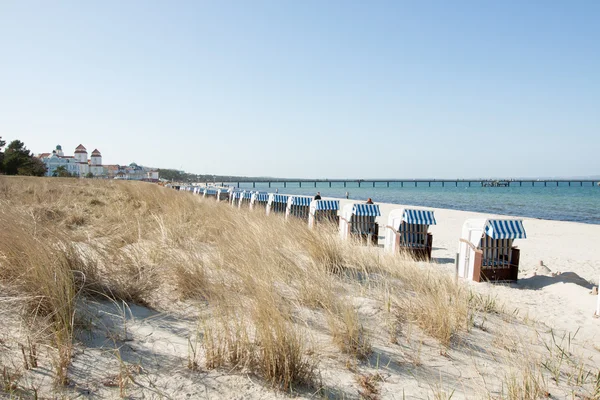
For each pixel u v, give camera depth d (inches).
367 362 137.6
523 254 500.4
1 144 2851.9
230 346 125.0
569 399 129.3
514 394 122.0
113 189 714.2
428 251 418.6
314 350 135.9
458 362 148.3
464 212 1205.1
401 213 417.4
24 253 147.5
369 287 215.9
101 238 232.8
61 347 110.9
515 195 2822.3
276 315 131.5
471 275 334.0
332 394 114.8
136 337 131.0
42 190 490.6
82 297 147.9
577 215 1285.7
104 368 109.9
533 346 177.0
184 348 128.7
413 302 197.3
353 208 470.0
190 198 567.2
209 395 106.3
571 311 252.7
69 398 94.5
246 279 173.9
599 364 166.1
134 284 168.9
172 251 214.4
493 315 215.9
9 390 92.0
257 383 115.0
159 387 106.0
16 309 126.6
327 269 236.8
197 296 171.6
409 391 122.6
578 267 429.4
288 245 279.6
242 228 284.5
